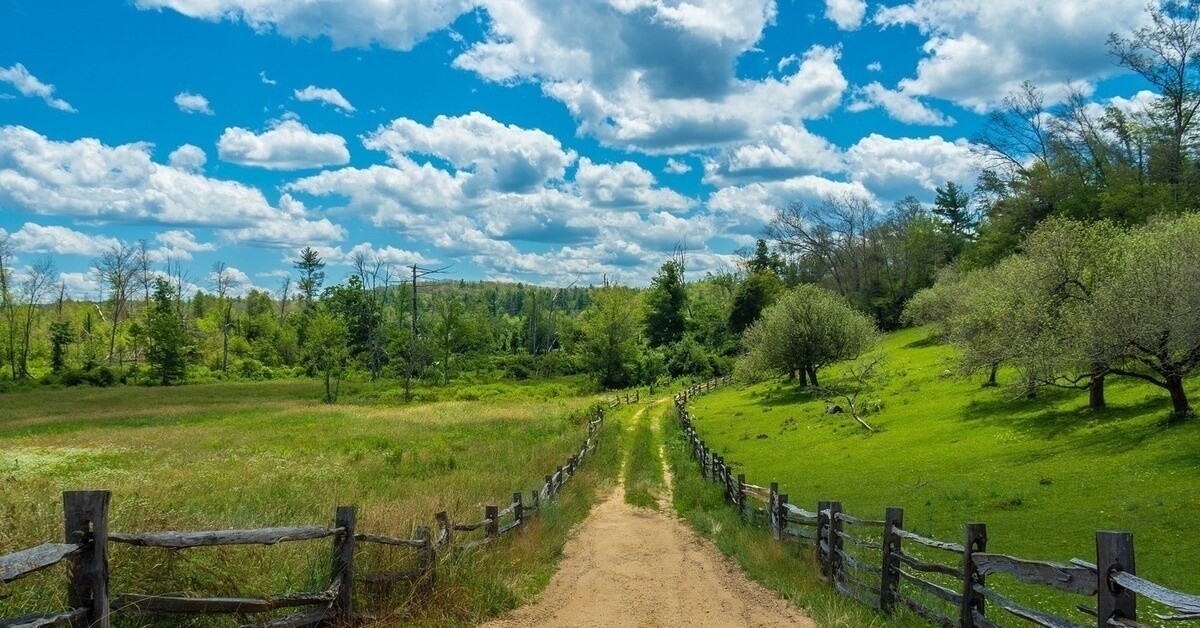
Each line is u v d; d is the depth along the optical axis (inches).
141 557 244.5
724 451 1306.6
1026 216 2714.1
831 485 934.4
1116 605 198.7
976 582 284.7
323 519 470.3
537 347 5044.3
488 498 641.6
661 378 3351.4
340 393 2923.2
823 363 2105.1
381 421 1759.4
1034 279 1145.4
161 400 2573.8
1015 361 1169.4
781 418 1626.5
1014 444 1034.7
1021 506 725.9
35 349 4141.2
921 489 849.5
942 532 633.6
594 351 3499.0
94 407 2282.2
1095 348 974.4
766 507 730.2
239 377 3981.3
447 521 401.4
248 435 1433.3
